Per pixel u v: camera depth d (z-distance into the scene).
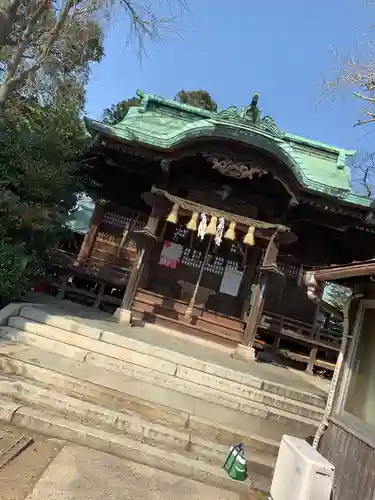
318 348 13.20
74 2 10.44
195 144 10.53
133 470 4.65
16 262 8.72
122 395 6.31
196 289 11.56
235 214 11.63
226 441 5.96
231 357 10.45
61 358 7.21
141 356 7.73
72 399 5.75
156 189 10.67
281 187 11.35
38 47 12.35
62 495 3.80
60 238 10.91
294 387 8.35
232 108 10.55
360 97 9.49
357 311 5.73
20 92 14.59
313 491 3.91
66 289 12.77
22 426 5.05
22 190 9.20
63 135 9.76
